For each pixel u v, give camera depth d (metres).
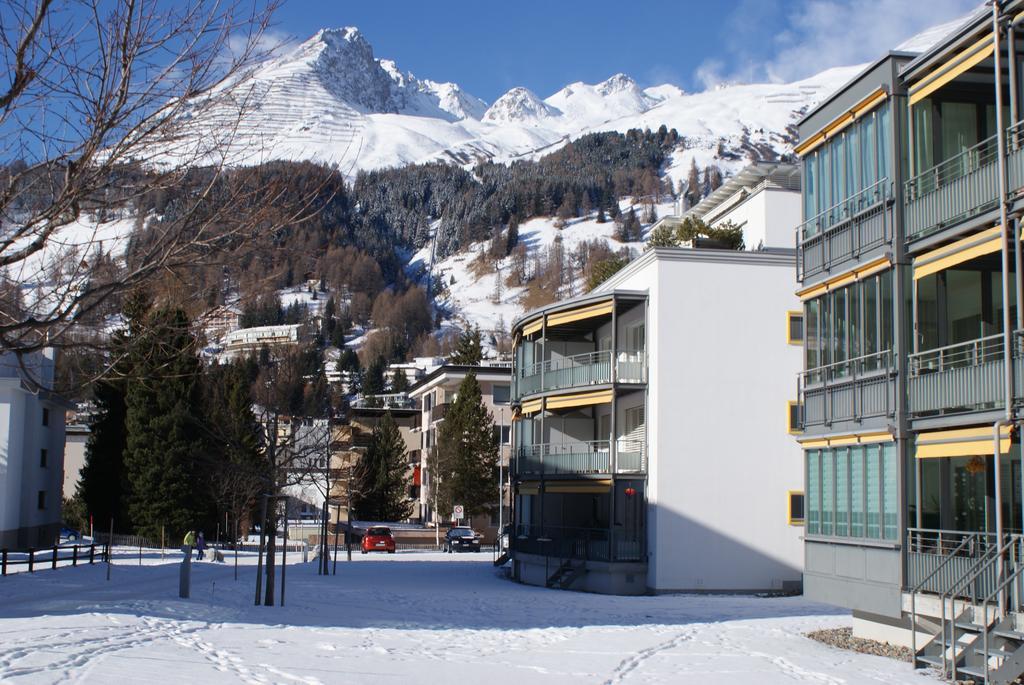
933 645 17.72
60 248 10.89
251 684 13.20
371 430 93.31
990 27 17.83
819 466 22.92
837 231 22.42
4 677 12.59
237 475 41.41
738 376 36.91
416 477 92.00
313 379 39.78
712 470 36.41
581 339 45.31
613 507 37.34
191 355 15.98
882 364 20.44
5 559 33.28
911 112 20.12
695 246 42.06
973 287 19.45
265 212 10.82
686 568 35.91
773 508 36.59
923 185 19.75
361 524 75.25
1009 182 17.19
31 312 11.02
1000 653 15.57
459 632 21.42
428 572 45.00
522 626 23.56
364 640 18.95
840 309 22.30
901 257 19.95
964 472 18.92
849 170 22.11
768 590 36.16
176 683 12.91
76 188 10.34
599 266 67.56
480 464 73.62
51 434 62.91
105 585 30.50
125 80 10.52
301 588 32.12
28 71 10.38
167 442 62.53
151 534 62.31
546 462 41.81
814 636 22.31
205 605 24.22
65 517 77.75
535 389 43.34
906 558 19.41
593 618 26.11
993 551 17.36
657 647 19.97
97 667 13.76
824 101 23.11
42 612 21.44
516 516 47.53
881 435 20.22
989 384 17.41
